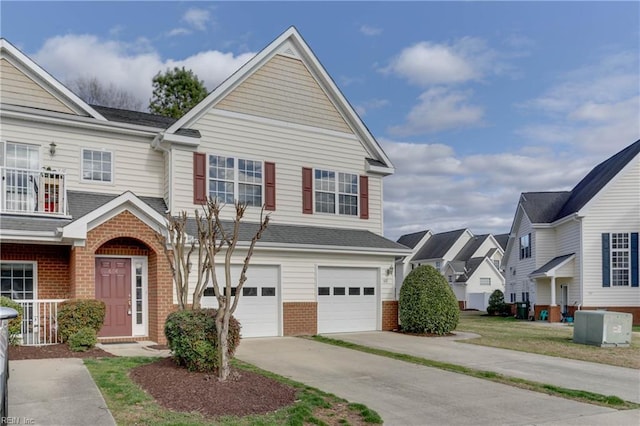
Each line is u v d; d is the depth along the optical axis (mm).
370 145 20219
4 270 13773
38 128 15117
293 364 11680
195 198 16422
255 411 7332
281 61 18469
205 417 6957
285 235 17062
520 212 31844
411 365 11859
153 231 13898
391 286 19125
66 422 6602
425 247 58406
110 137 16234
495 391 9375
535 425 7367
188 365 9234
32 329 12648
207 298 15492
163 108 36219
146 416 6910
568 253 27297
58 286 14227
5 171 13703
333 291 18047
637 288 25219
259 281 16641
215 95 16922
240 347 14172
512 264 34656
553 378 10633
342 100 19438
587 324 15852
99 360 10539
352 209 19656
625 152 27531
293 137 18516
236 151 17359
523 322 26984
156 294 13953
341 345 14898
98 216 12984
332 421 7266
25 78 15344
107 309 14195
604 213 25641
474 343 15828
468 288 47406
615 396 9023
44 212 13820
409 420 7512
